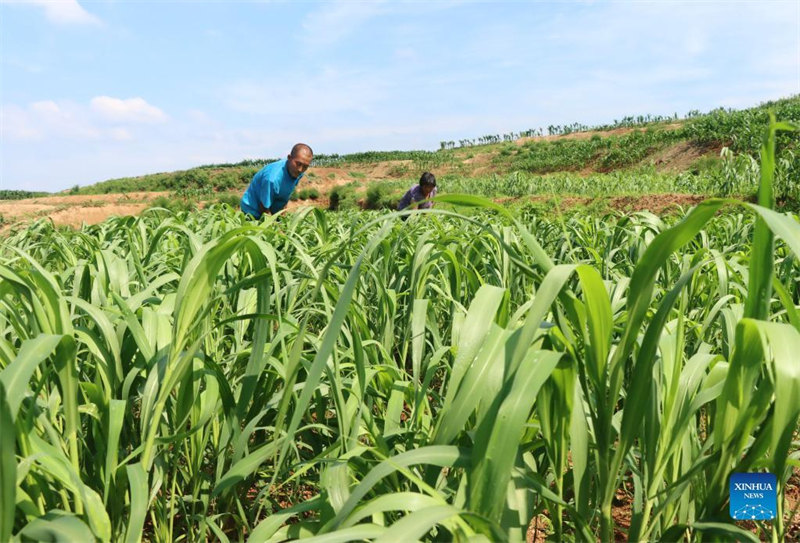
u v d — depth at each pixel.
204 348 1.74
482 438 0.87
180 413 1.33
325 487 1.13
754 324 0.83
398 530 0.73
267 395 1.62
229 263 2.08
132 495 1.08
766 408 0.91
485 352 0.97
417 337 1.49
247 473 1.25
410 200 7.50
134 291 2.36
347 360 1.80
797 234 0.71
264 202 6.18
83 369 1.63
